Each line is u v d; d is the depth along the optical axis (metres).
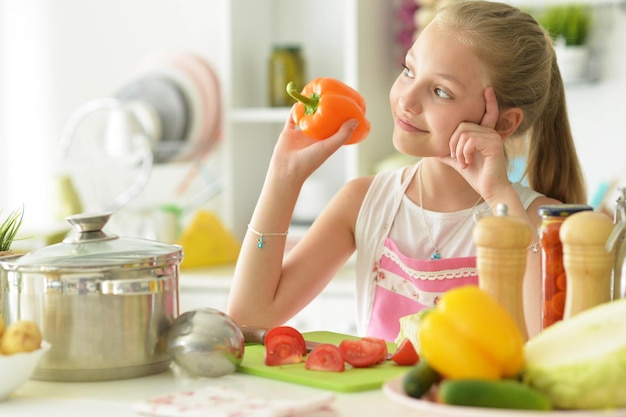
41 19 4.48
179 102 3.98
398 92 1.73
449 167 1.92
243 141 3.91
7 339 1.20
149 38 4.27
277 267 1.80
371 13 3.55
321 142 1.76
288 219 1.79
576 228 1.19
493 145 1.67
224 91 3.86
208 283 3.28
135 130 3.84
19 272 1.29
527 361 1.06
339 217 2.01
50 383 1.29
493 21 1.74
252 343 1.49
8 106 4.57
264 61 3.97
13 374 1.18
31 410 1.15
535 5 3.39
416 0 3.50
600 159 3.40
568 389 1.01
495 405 0.98
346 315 3.12
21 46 4.52
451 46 1.69
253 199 3.97
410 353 1.29
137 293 1.29
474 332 1.03
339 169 3.88
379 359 1.29
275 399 1.14
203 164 4.05
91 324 1.27
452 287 1.87
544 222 1.30
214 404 1.09
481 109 1.72
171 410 1.08
